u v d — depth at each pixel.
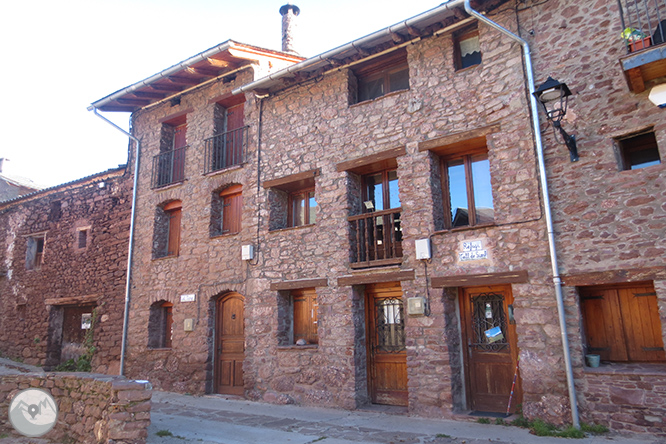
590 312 6.40
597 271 6.03
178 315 10.36
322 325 8.28
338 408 7.85
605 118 6.28
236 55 9.88
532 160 6.71
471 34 7.86
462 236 7.14
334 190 8.59
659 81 5.93
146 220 11.48
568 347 6.04
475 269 6.94
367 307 8.30
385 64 8.80
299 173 9.09
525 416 6.23
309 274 8.60
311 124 9.16
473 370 7.21
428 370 7.11
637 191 5.96
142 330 10.87
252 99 10.18
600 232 6.10
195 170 10.86
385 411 7.48
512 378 6.88
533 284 6.45
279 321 8.90
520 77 6.98
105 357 11.42
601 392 5.81
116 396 5.35
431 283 7.25
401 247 8.07
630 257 5.87
